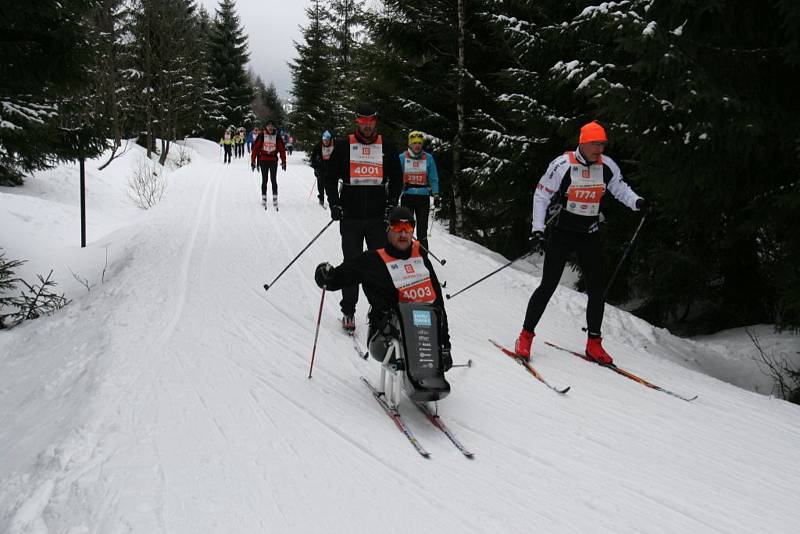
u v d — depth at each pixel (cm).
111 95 2244
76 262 1015
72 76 823
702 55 563
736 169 608
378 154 552
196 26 3503
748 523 286
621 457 348
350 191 557
